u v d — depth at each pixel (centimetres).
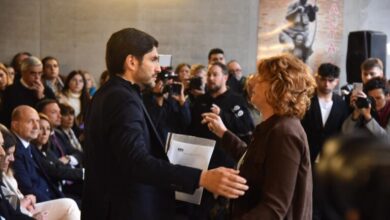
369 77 416
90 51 867
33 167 371
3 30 860
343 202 46
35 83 496
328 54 866
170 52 870
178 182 173
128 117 181
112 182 188
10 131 354
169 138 229
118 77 194
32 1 862
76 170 409
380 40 505
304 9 862
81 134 534
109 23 866
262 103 183
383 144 49
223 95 390
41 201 364
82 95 597
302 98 177
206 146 218
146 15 868
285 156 169
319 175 49
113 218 188
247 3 868
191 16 866
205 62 870
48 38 865
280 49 869
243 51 869
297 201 173
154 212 193
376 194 45
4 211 275
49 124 412
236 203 181
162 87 393
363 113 334
